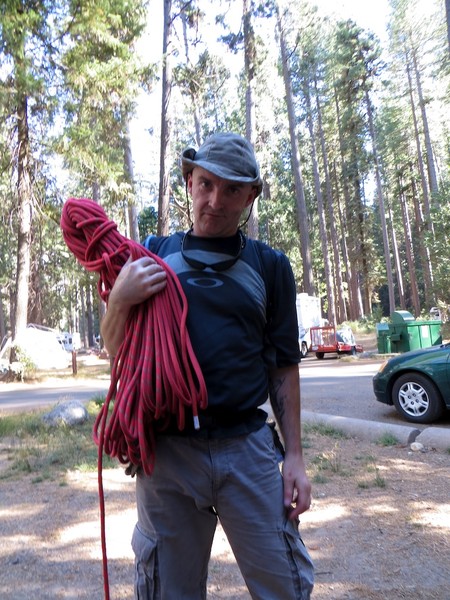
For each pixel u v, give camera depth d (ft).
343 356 69.46
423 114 117.80
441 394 22.97
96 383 56.39
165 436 5.49
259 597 5.68
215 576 10.59
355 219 148.25
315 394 33.86
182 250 5.75
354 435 21.06
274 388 6.33
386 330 63.72
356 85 124.16
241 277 5.64
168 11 49.39
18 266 61.41
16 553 12.10
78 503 15.19
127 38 51.01
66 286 125.39
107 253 5.60
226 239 5.74
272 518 5.60
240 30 78.33
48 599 10.07
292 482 5.93
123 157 64.54
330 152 150.61
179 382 5.07
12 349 61.98
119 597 10.03
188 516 5.65
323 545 11.74
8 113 50.03
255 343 5.70
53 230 67.77
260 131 111.24
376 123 126.31
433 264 67.62
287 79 99.96
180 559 5.66
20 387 55.62
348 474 16.40
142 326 5.34
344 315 135.85
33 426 25.67
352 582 10.07
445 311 65.72
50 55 47.60
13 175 56.49
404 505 13.67
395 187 156.25
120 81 47.47
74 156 51.31
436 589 9.66
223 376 5.38
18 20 42.52
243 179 5.40
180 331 5.24
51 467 18.97
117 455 5.55
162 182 49.19
